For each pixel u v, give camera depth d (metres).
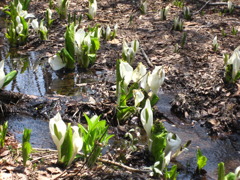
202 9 5.60
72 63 3.51
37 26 4.13
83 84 3.30
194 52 3.83
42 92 3.18
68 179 2.38
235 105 2.99
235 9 5.56
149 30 4.44
